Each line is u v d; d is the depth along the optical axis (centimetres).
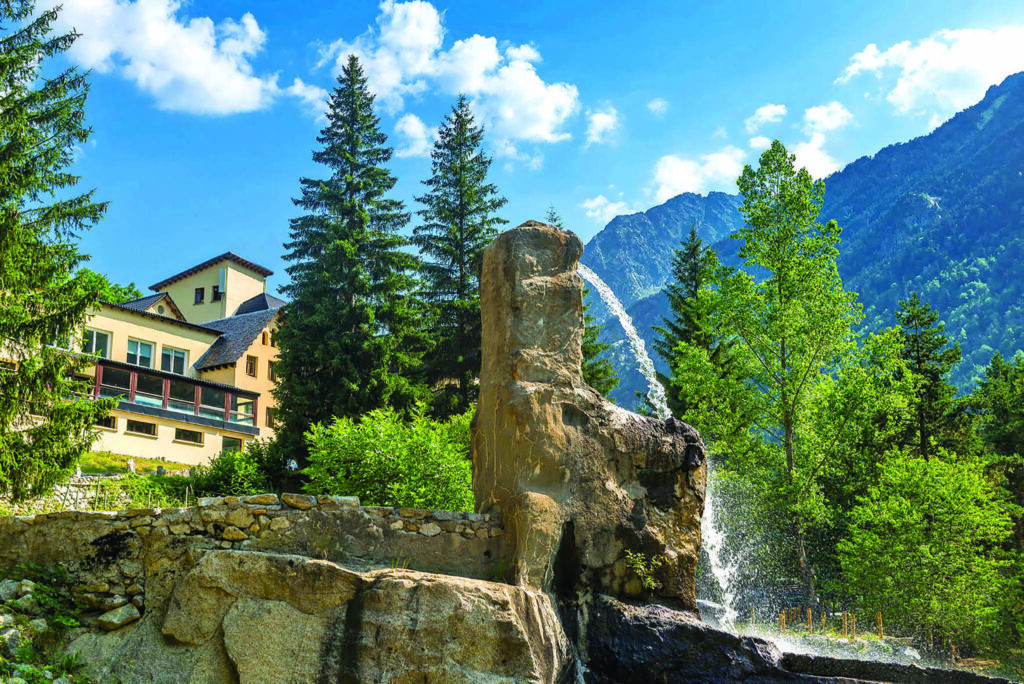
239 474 2436
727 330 3158
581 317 1057
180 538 838
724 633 992
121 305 4384
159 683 753
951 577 2503
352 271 3625
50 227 1755
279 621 776
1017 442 3919
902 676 995
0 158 1681
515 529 930
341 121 4159
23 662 740
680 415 3538
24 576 837
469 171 4066
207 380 4328
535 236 1048
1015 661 2488
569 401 1005
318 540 866
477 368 3578
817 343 2948
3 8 1830
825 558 3133
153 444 3747
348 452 1588
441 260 3981
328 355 3259
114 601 815
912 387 3142
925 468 2706
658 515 1052
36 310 1673
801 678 983
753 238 3161
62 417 1625
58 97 1811
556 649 869
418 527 919
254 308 5716
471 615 803
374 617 782
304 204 4106
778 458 3022
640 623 970
